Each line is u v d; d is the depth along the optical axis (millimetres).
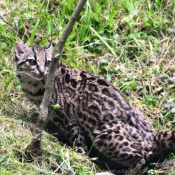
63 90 9422
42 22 11445
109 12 11875
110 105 9156
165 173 8766
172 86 10602
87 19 11336
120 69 10852
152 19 11852
